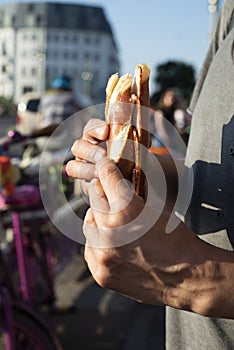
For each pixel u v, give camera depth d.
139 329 2.31
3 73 48.75
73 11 51.62
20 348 1.63
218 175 0.63
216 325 0.62
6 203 1.86
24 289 1.90
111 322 2.38
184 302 0.50
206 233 0.64
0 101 33.41
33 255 2.04
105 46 51.75
